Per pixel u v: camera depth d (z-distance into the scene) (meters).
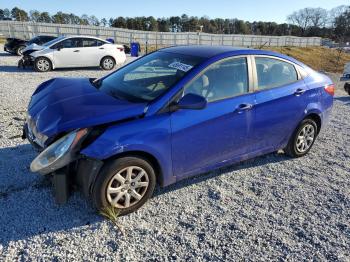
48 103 3.67
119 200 3.38
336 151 5.52
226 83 3.95
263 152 4.57
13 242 2.95
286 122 4.61
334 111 8.35
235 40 63.12
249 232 3.28
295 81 4.70
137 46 23.52
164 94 3.51
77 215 3.37
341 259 3.00
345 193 4.14
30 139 3.62
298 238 3.24
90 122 3.18
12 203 3.48
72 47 13.99
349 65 16.61
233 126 3.97
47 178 3.95
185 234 3.20
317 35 104.25
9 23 41.16
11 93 8.47
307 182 4.38
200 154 3.81
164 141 3.43
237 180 4.31
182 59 4.04
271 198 3.93
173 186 4.05
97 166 3.16
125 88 3.89
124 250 2.94
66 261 2.78
